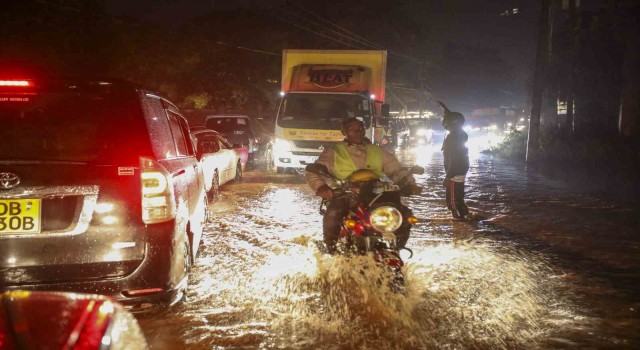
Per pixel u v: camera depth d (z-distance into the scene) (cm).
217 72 4434
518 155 2805
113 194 465
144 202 471
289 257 747
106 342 279
